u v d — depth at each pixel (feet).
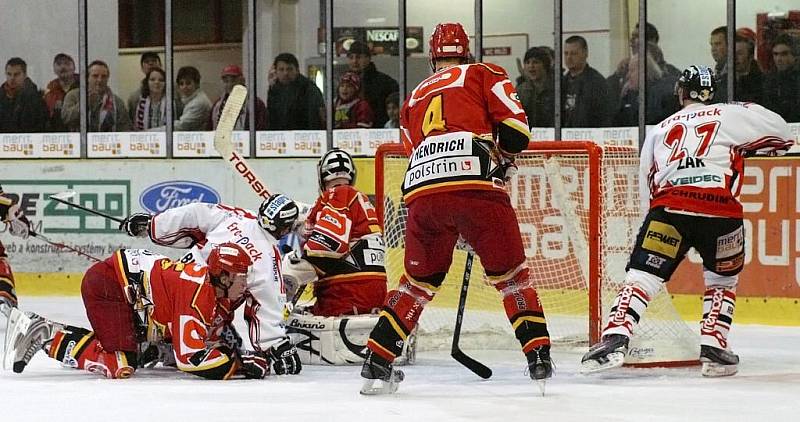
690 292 68.54
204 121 83.97
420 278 39.50
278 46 82.79
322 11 81.97
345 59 81.71
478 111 38.81
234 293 43.78
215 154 83.46
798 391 41.14
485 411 36.29
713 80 46.50
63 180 82.17
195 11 84.64
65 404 37.68
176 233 46.80
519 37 80.23
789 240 65.77
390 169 54.75
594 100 76.69
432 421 34.42
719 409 36.96
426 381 43.78
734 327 64.80
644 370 46.83
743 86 73.61
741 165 45.62
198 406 37.19
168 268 43.34
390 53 81.61
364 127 81.41
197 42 84.69
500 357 51.78
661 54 75.66
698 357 48.67
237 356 44.32
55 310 71.87
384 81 81.56
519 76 80.53
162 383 42.60
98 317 43.62
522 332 39.29
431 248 39.29
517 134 38.58
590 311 50.03
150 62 84.64
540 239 56.54
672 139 45.75
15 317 44.16
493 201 38.37
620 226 53.57
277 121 82.33
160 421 34.47
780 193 65.92
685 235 44.98
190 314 42.83
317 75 82.33
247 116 82.79
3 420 34.94
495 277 39.34
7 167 82.89
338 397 39.22
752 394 40.37
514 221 39.01
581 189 54.85
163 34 84.84
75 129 85.61
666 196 45.24
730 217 44.98
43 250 82.38
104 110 85.30
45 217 82.38
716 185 44.80
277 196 45.14
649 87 75.56
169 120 84.07
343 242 49.32
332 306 50.52
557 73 76.95
